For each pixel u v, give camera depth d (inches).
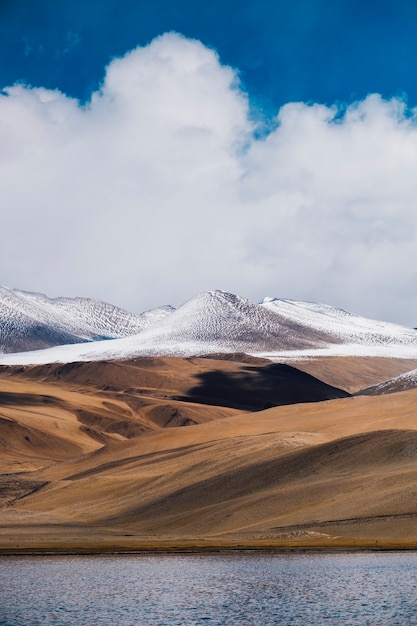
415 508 2979.8
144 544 3016.7
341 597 2007.9
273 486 3737.7
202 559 2632.9
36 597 2076.8
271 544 2842.0
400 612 1851.6
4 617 1860.2
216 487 3892.7
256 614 1865.2
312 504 3294.8
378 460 3666.3
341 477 3533.5
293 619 1809.8
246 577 2277.3
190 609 1927.9
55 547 3006.9
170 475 4375.0
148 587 2176.4
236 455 4377.5
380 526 2908.5
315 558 2561.5
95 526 3762.3
